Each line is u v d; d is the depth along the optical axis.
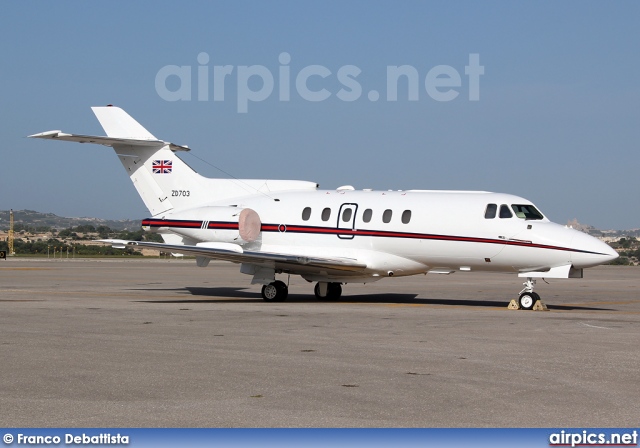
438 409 9.14
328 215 24.64
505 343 14.26
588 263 21.48
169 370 11.45
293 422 8.56
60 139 25.97
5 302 23.08
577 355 12.88
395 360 12.34
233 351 13.22
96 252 118.50
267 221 25.41
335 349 13.48
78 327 16.47
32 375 11.05
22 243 127.62
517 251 22.19
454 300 26.34
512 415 8.88
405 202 23.88
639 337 15.22
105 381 10.65
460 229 22.81
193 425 8.44
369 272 24.27
